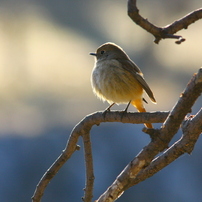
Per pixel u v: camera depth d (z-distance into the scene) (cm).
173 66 2800
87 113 2069
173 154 434
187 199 1419
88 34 3008
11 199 1455
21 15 3027
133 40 3036
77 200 1452
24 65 2547
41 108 2098
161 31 346
